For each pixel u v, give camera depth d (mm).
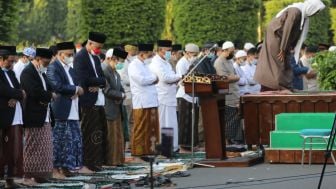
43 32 66125
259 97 24812
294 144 23781
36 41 65875
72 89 21844
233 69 29031
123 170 23375
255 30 55844
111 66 24375
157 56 27656
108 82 24156
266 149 24078
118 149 24281
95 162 23078
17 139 20078
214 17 53906
